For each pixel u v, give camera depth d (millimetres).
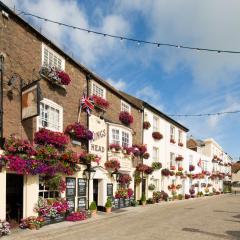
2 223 11094
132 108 23719
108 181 19547
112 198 19781
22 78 13094
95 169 17828
